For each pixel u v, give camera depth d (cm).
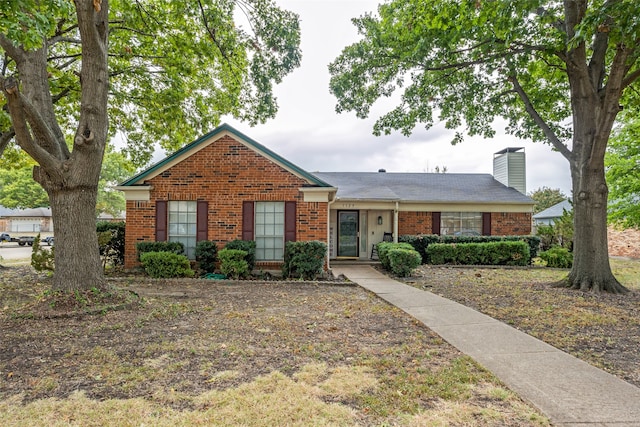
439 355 450
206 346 474
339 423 292
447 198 1667
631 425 290
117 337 510
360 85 1238
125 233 1154
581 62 867
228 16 1048
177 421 292
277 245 1138
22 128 632
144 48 1226
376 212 1672
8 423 289
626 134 1506
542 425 290
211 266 1094
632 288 941
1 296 780
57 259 700
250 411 309
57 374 384
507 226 1661
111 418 296
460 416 304
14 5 528
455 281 1048
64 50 1252
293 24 1010
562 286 934
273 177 1135
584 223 911
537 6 726
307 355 445
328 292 882
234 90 1237
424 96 1257
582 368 410
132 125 1460
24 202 3819
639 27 624
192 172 1134
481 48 988
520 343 497
